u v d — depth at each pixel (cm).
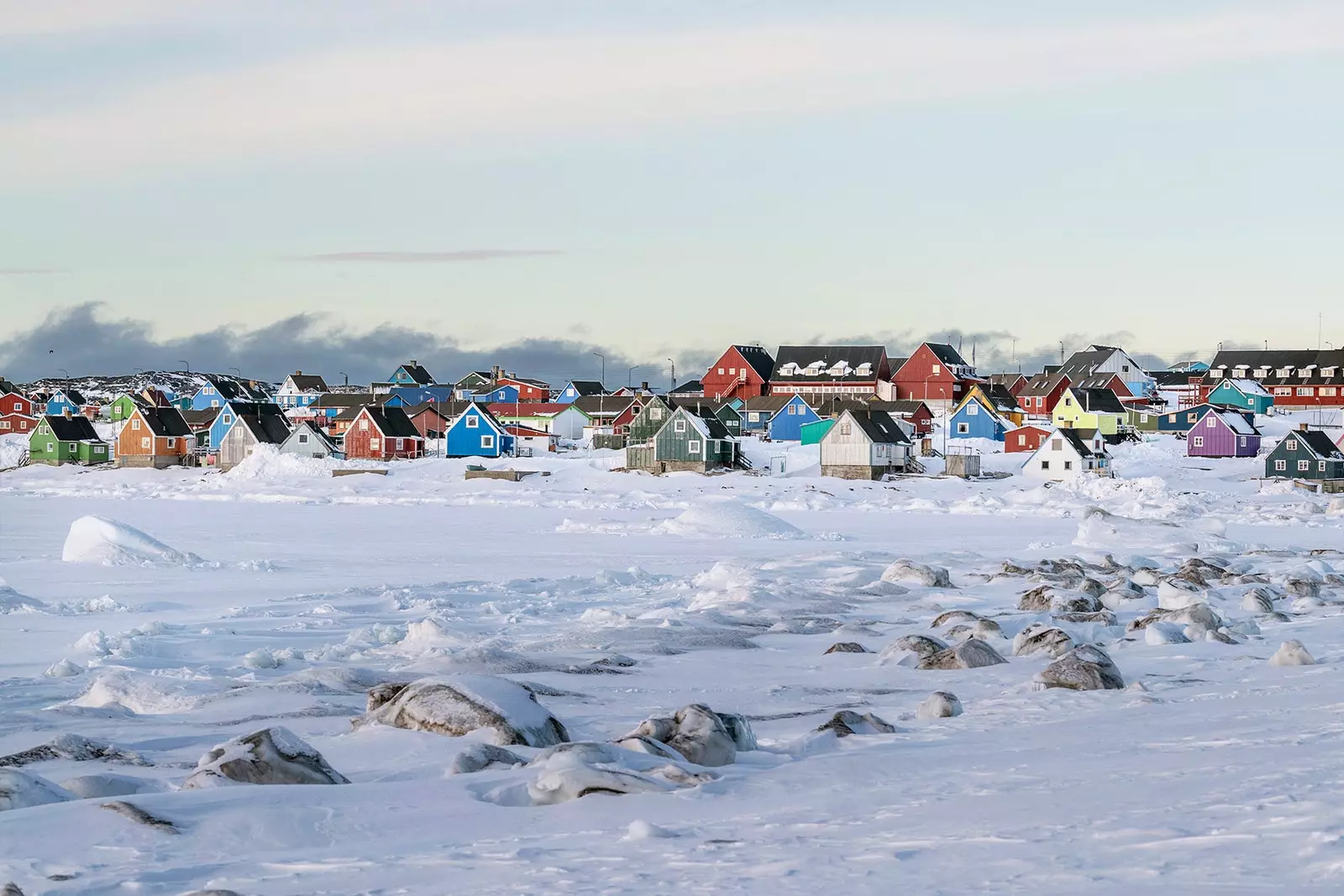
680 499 8238
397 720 1255
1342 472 9412
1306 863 602
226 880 686
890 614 2661
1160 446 12738
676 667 1905
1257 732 1116
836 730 1288
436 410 13950
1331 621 2330
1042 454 9675
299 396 19250
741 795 922
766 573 3369
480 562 4338
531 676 1803
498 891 640
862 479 9644
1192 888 568
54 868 717
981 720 1370
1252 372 16812
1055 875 615
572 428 14538
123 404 16525
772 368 16500
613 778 929
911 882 619
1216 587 3050
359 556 4581
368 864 713
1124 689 1555
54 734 1380
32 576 3675
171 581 3562
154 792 995
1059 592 2644
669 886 634
